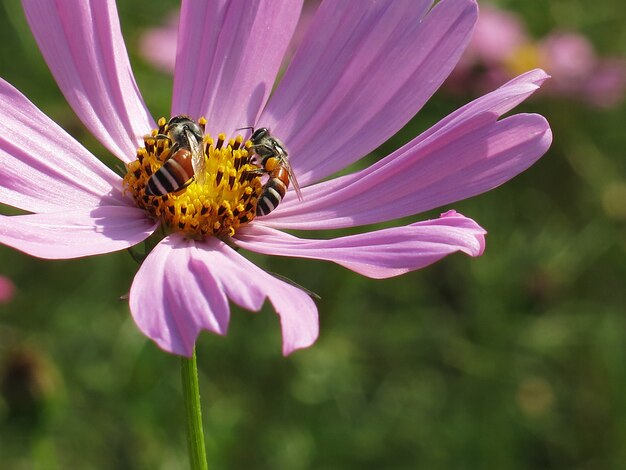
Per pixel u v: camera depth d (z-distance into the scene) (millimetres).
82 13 158
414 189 153
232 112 167
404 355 260
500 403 250
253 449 241
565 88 301
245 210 155
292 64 167
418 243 137
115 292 254
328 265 250
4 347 240
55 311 251
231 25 167
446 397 256
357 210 156
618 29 334
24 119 153
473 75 294
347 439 246
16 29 269
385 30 163
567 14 326
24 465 219
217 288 130
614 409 251
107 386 233
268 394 246
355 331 260
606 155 308
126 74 163
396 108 162
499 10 305
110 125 160
